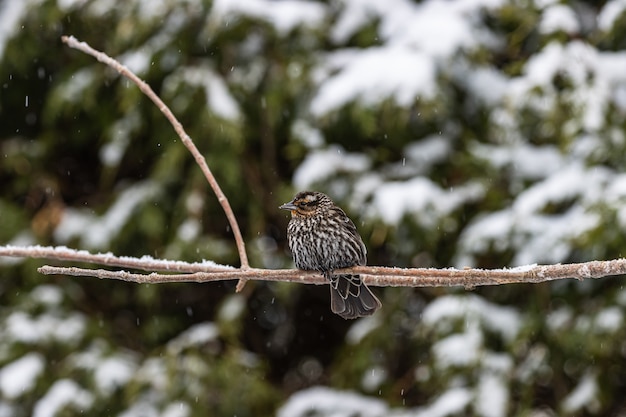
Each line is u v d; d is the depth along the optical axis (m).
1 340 12.73
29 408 12.65
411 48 11.94
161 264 6.29
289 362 14.41
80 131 13.86
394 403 12.23
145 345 13.70
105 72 12.98
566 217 11.15
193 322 14.00
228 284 14.11
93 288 13.80
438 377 11.47
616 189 10.69
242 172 12.80
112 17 13.01
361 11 12.51
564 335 11.41
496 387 11.28
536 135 12.06
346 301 7.92
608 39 12.32
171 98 12.38
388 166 12.30
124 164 14.00
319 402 12.24
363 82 11.70
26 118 14.41
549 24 11.72
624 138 11.09
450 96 12.03
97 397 12.31
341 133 12.57
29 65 13.96
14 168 13.84
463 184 12.10
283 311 14.33
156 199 12.76
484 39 12.47
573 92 11.25
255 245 12.57
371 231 11.93
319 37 12.32
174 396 12.10
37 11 13.14
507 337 11.68
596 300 11.59
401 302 12.55
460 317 11.63
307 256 8.18
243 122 12.27
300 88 12.32
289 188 11.98
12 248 6.14
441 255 12.14
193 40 12.73
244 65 12.71
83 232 13.06
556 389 11.84
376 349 12.48
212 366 12.38
